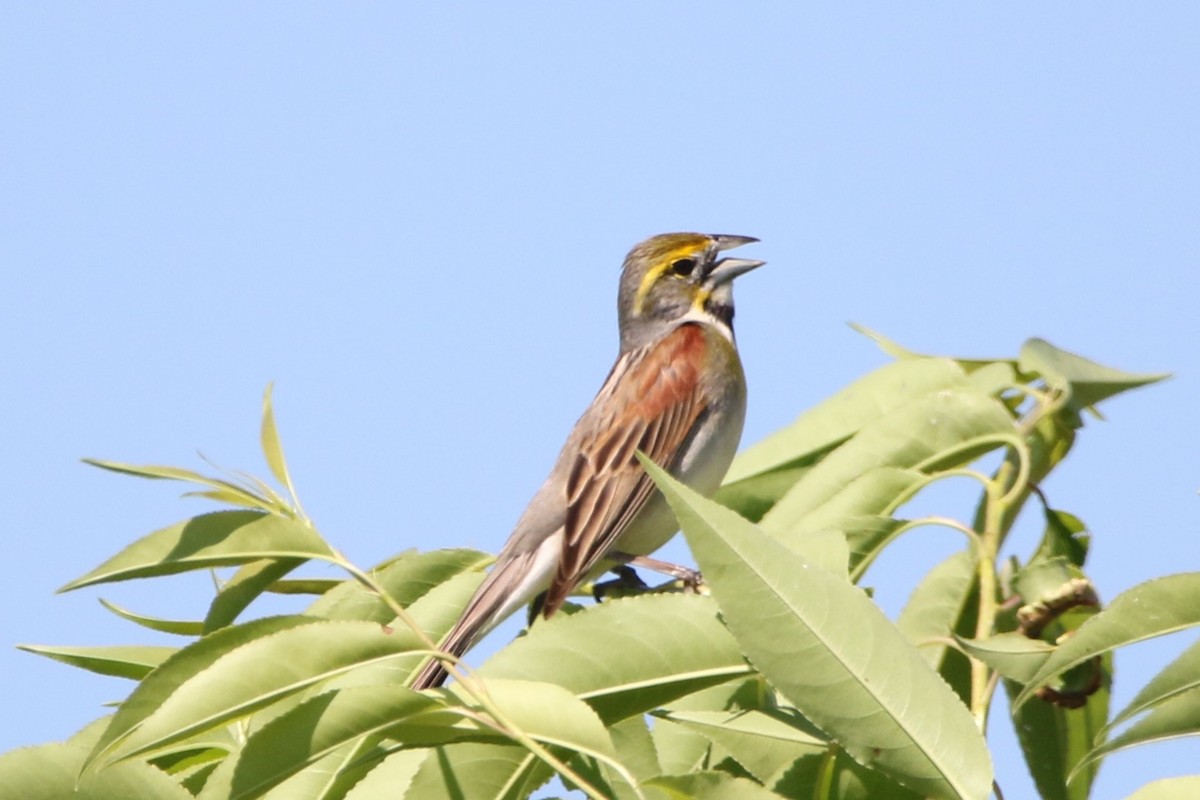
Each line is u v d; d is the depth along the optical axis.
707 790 5.81
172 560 7.20
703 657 6.79
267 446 7.21
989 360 9.38
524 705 6.27
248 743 6.21
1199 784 5.84
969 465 8.73
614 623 6.79
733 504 9.30
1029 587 7.48
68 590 7.25
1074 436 8.92
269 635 6.21
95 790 6.30
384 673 8.10
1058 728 8.25
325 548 7.12
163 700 6.29
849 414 9.23
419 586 8.85
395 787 7.14
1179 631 6.41
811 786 7.15
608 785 7.04
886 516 8.05
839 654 5.92
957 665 7.89
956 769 5.86
